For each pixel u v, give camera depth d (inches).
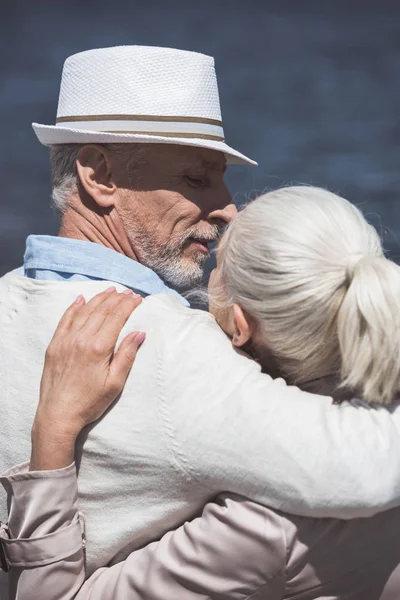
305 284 99.5
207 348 105.0
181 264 126.6
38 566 104.2
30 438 111.0
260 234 102.3
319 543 101.8
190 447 101.7
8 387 113.0
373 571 105.0
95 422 106.0
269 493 99.7
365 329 97.7
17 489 104.6
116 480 105.7
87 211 124.5
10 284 119.3
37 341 112.9
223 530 101.0
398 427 101.9
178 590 102.3
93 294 114.7
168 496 104.3
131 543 107.2
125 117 121.0
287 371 106.0
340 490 98.3
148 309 109.0
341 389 106.1
